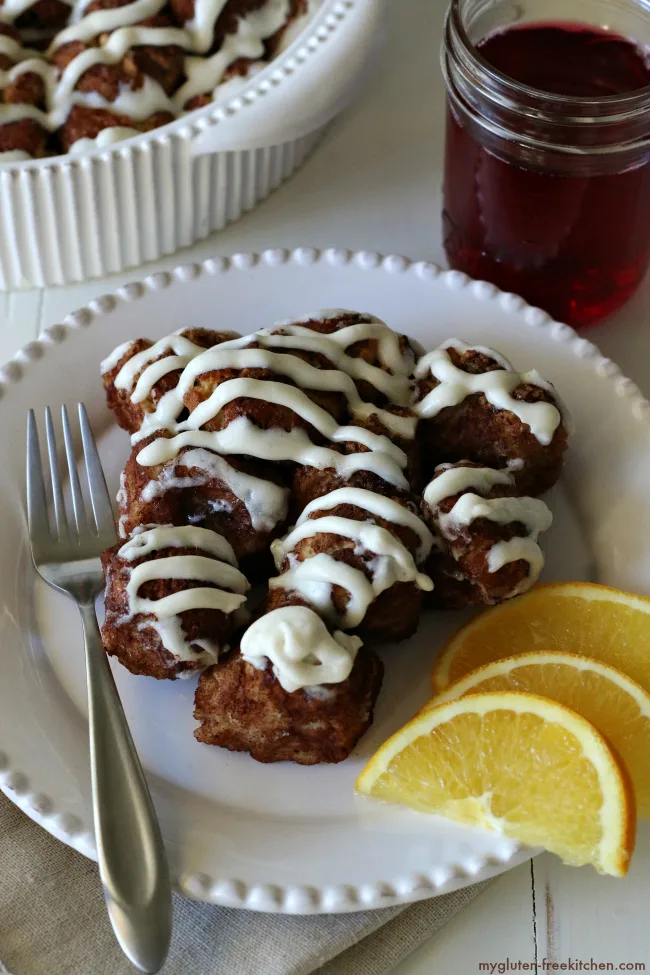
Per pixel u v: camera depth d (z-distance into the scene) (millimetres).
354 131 630
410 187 612
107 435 507
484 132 496
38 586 472
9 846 431
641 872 434
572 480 492
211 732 433
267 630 419
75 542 475
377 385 472
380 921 417
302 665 416
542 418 461
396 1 675
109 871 392
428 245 591
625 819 396
